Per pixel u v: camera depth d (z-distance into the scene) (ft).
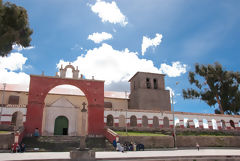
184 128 110.93
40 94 95.61
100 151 72.64
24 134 85.71
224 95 138.10
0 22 61.16
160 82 141.69
